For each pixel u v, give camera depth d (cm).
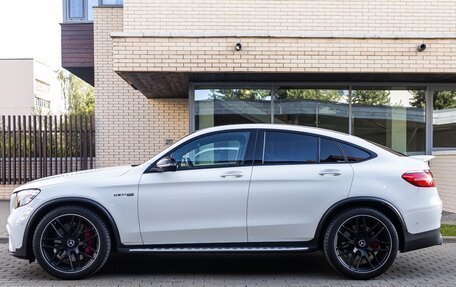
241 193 580
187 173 587
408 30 1082
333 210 582
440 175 1114
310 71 956
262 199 581
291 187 582
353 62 958
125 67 931
